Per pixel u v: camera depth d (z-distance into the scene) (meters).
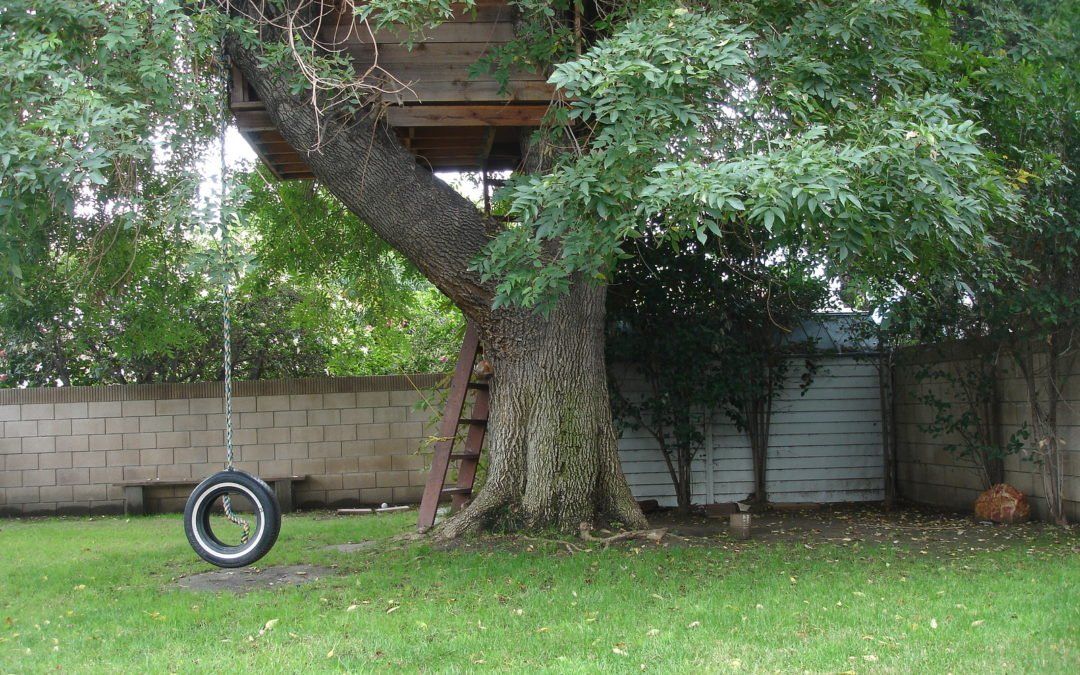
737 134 6.13
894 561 6.43
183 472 11.06
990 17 7.95
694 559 6.52
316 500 11.12
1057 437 7.95
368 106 7.16
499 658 4.23
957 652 4.12
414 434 11.23
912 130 5.41
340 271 11.75
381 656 4.31
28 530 9.47
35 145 5.19
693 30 5.63
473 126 7.68
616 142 5.52
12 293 7.41
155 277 10.04
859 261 6.97
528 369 7.42
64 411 11.03
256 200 10.32
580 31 7.03
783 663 4.03
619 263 9.43
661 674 3.91
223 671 4.13
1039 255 7.56
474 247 7.18
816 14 6.25
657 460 10.11
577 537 7.14
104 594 5.91
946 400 9.57
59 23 5.82
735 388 9.73
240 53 6.97
